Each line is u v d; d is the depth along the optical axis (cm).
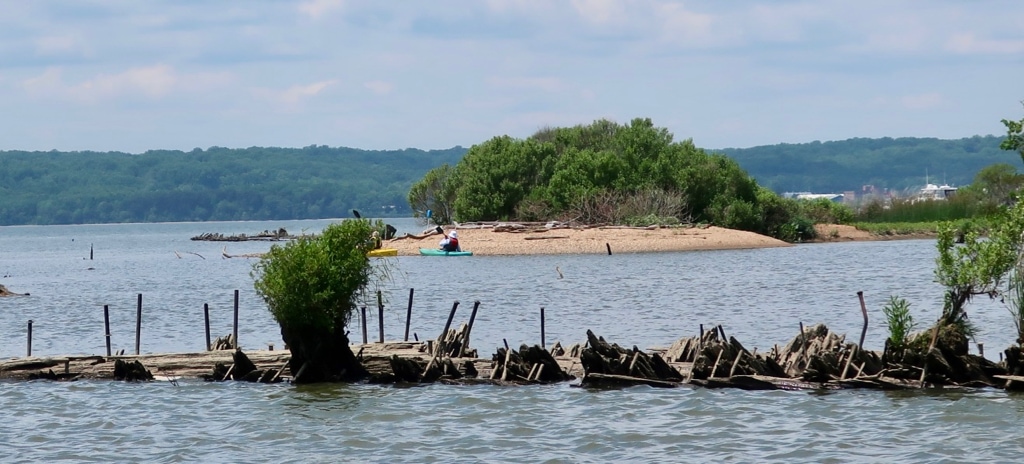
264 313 16875
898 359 9131
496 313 16212
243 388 9619
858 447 7231
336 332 9831
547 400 8869
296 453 7375
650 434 7700
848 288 19488
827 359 9038
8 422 8388
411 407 8706
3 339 14062
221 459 7244
